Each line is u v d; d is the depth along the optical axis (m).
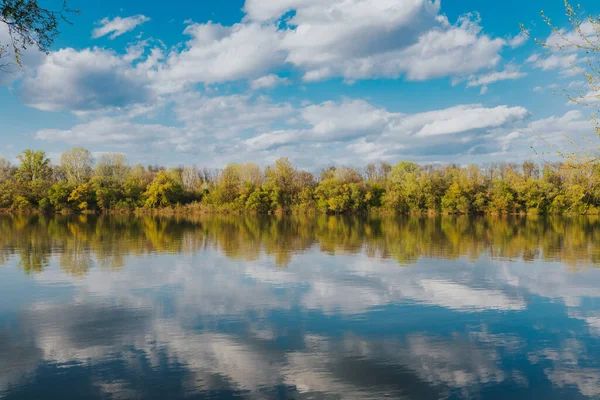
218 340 14.49
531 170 86.81
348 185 92.94
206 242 40.53
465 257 31.91
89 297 19.66
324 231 52.72
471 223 67.88
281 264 28.55
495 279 24.03
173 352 13.46
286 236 46.50
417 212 90.94
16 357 13.01
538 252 34.59
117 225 60.44
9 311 17.47
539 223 67.56
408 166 113.94
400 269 26.91
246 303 18.84
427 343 14.35
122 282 22.75
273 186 93.56
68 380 11.56
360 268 27.19
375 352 13.58
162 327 15.70
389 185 96.31
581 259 31.11
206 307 18.23
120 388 11.15
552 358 13.23
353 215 91.44
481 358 13.20
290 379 11.74
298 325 16.03
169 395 10.83
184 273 25.23
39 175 91.50
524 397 10.89
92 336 14.78
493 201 87.31
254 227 58.69
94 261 29.30
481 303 19.11
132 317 16.78
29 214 87.25
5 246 36.72
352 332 15.33
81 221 68.12
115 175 102.94
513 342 14.51
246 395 10.85
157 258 30.75
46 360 12.80
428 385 11.47
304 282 23.02
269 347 13.91
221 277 24.19
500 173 96.75
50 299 19.27
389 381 11.67
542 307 18.48
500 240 43.03
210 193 99.06
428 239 43.94
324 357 13.19
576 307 18.53
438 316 17.17
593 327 15.99
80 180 96.81
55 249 35.06
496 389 11.29
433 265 28.41
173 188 95.12
